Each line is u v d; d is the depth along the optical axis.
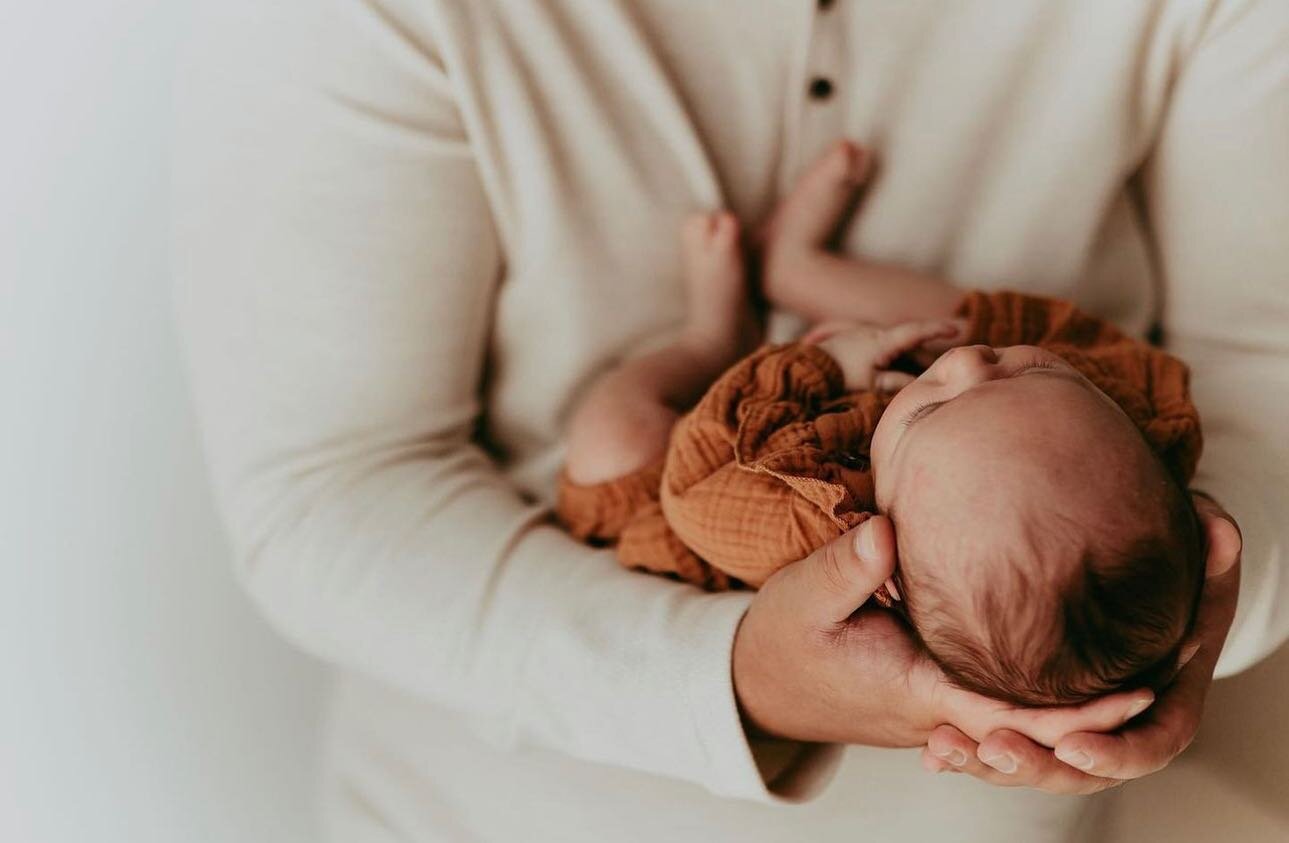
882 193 1.07
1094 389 0.74
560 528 1.02
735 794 0.82
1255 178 0.96
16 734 1.20
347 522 0.92
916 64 1.02
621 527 0.97
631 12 0.97
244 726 1.30
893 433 0.77
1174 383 0.89
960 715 0.68
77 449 1.19
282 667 1.33
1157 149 1.05
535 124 0.94
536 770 0.96
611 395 1.00
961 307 0.99
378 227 0.90
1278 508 0.88
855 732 0.77
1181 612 0.68
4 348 1.15
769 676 0.77
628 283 1.05
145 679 1.25
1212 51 0.95
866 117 1.04
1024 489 0.69
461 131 0.92
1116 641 0.67
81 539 1.21
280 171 0.89
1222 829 1.14
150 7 1.12
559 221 0.98
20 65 1.11
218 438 0.95
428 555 0.90
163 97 1.14
